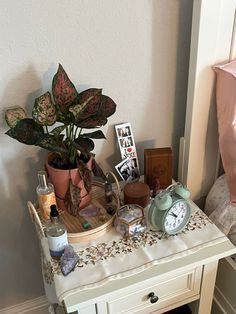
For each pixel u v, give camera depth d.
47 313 1.56
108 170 1.30
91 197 1.15
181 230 1.07
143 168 1.34
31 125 0.97
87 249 1.02
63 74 0.98
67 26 1.00
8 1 0.91
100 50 1.06
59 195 1.07
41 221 1.07
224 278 1.32
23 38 0.97
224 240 1.05
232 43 1.10
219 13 1.03
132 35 1.07
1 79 1.01
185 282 1.06
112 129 1.22
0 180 1.16
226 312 1.36
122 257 0.99
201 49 1.08
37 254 1.39
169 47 1.14
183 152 1.30
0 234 1.28
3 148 1.11
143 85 1.17
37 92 1.06
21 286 1.46
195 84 1.13
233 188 1.21
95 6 0.99
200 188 1.38
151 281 0.94
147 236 1.06
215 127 1.25
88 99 1.00
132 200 1.11
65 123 0.99
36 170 1.19
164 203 1.00
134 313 1.04
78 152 1.08
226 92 1.11
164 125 1.29
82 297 0.89
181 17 1.10
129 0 1.01
